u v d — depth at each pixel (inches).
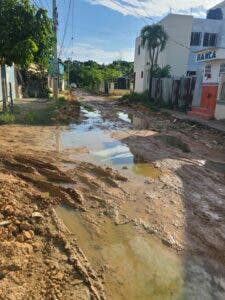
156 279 154.5
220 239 193.2
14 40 525.0
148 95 1178.0
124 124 629.3
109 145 419.5
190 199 249.6
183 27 1182.9
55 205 225.1
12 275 142.4
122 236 190.9
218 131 546.9
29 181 266.1
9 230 179.6
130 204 233.9
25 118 591.8
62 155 352.2
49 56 596.1
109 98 1496.1
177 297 143.4
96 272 156.3
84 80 2650.1
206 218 218.5
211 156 391.5
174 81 974.4
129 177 292.5
